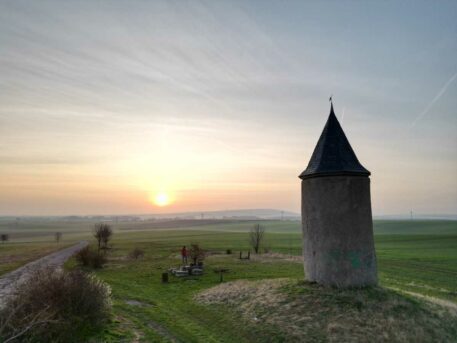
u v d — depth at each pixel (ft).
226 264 124.47
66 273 50.70
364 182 63.72
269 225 581.94
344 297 56.65
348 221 61.46
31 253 167.12
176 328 53.26
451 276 109.19
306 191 66.59
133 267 118.11
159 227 629.51
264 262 130.11
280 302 58.95
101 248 186.60
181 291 80.02
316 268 63.67
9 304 41.86
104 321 50.88
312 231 64.69
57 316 41.50
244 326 53.52
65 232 490.08
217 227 570.87
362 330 48.24
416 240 248.11
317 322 51.06
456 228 391.86
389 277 104.68
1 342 34.06
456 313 56.95
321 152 67.10
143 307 65.05
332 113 72.43
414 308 55.06
